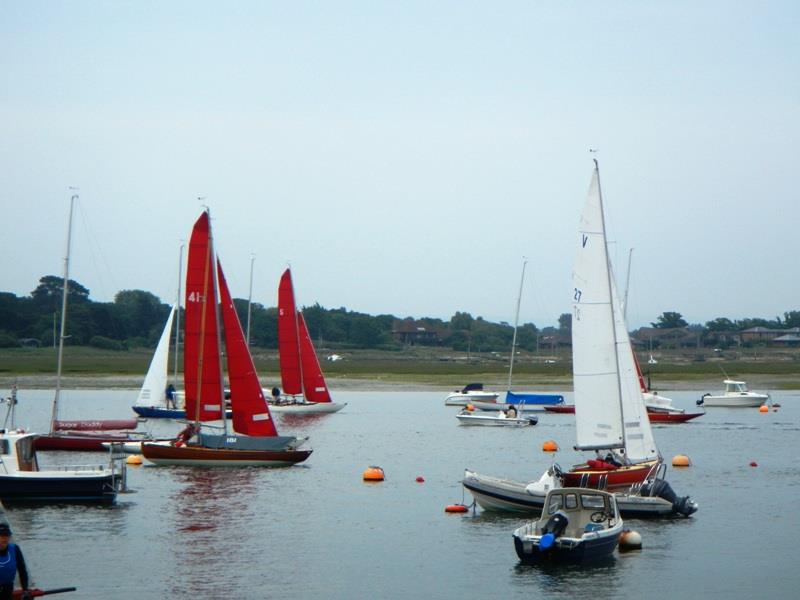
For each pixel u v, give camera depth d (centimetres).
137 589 3519
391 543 4209
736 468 6512
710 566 3872
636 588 3578
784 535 4375
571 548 3697
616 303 5012
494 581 3653
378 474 5834
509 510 4797
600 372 4894
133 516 4662
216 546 4141
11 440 4744
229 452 6188
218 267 6450
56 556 3922
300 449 6881
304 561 3916
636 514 4688
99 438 6862
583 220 4906
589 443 4900
